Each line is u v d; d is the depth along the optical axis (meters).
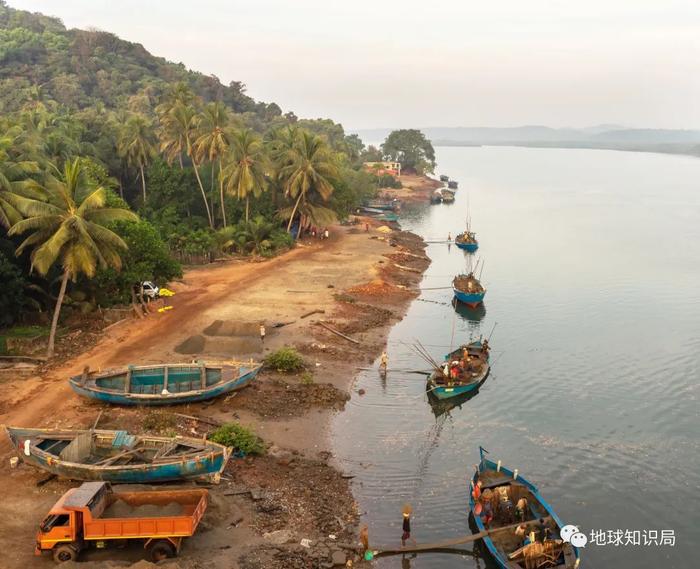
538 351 50.03
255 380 40.12
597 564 24.89
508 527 24.98
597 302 65.06
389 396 40.66
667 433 36.09
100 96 169.12
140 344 44.84
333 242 93.75
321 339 49.56
